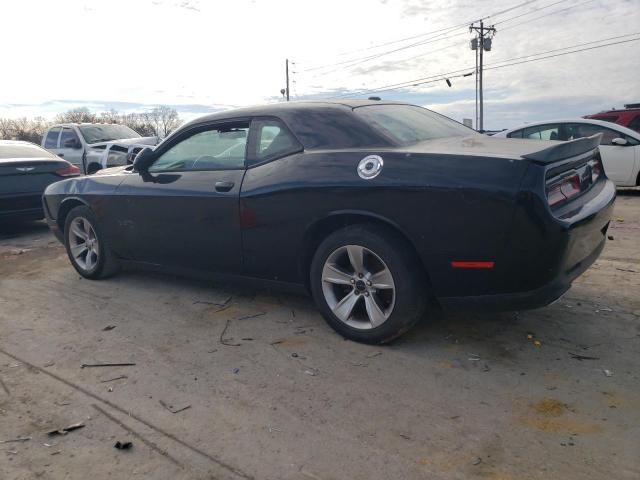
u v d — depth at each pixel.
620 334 3.65
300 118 3.91
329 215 3.55
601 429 2.64
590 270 5.04
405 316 3.43
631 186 9.75
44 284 5.44
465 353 3.49
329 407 2.95
